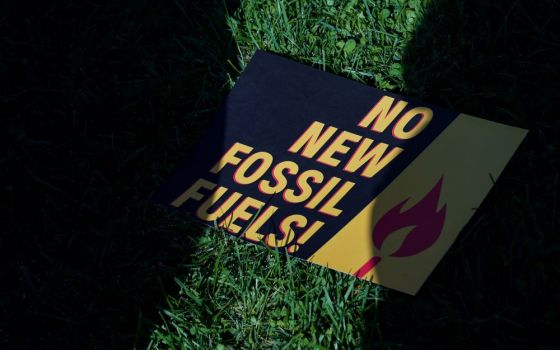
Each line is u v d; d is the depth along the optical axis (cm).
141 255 225
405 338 207
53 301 218
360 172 234
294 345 208
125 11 265
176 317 213
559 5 255
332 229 225
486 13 256
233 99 248
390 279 217
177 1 265
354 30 260
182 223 227
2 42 261
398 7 260
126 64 256
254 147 239
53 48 259
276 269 219
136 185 235
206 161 238
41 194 235
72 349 212
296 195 231
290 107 246
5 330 215
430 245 221
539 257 215
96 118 247
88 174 237
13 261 225
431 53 251
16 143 243
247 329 212
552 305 209
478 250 218
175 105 248
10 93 252
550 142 234
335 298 215
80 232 228
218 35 258
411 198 228
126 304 217
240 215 228
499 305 210
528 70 246
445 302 211
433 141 237
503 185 229
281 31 259
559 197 224
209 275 221
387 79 250
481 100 243
